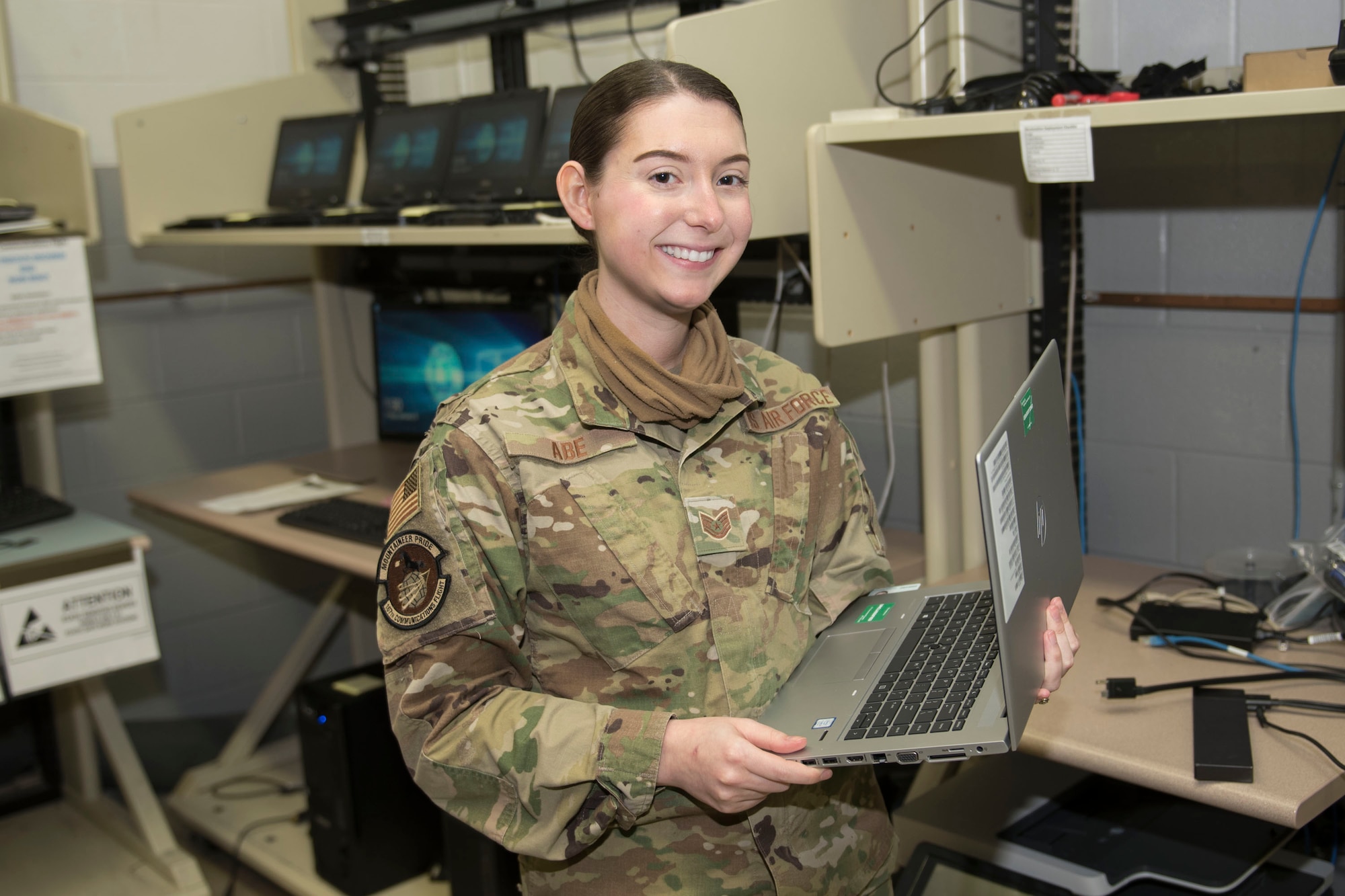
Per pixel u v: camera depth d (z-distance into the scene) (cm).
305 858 219
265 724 264
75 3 255
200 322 279
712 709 93
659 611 91
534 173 213
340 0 257
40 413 235
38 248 205
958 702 88
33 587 187
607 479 92
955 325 166
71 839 240
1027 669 85
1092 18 171
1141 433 179
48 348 208
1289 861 132
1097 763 110
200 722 284
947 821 145
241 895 229
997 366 171
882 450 216
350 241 191
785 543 99
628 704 93
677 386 93
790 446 102
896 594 112
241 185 254
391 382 256
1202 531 175
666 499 94
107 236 262
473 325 239
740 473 98
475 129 226
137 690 275
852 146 144
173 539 277
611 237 89
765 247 200
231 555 286
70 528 204
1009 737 80
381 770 204
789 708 94
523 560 92
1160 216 170
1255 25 156
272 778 257
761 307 227
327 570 305
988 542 78
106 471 267
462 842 180
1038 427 96
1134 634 137
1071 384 180
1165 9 164
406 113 240
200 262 277
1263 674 122
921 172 154
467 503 89
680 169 87
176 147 242
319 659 305
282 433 296
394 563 91
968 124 129
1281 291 161
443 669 90
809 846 99
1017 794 149
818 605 107
